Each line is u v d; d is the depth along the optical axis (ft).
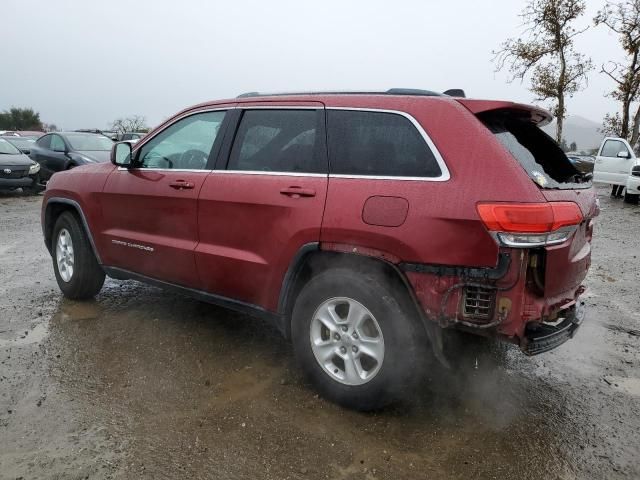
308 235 9.98
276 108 11.32
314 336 10.20
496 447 9.00
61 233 15.94
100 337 13.21
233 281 11.50
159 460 8.44
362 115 10.07
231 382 11.02
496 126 9.40
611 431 9.61
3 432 9.09
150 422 9.49
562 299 9.48
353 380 9.76
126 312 15.01
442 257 8.60
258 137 11.43
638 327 14.97
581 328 14.84
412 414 9.95
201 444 8.87
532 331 8.85
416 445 8.98
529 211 8.11
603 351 13.28
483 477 8.21
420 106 9.50
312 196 10.03
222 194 11.40
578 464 8.61
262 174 11.02
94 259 15.33
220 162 11.89
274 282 10.73
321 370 10.18
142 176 13.37
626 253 24.91
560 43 72.54
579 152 160.15
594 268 21.89
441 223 8.60
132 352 12.39
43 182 49.39
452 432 9.41
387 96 10.04
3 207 39.68
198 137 12.65
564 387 11.31
